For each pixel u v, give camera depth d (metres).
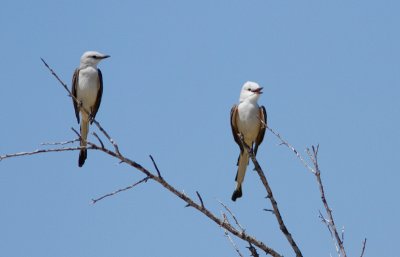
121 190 8.41
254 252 9.08
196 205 9.00
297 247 9.21
